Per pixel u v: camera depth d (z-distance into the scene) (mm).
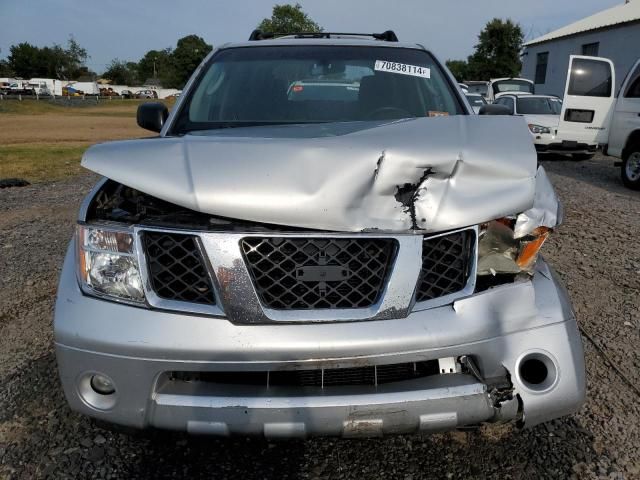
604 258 4816
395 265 1878
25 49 96812
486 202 1979
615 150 9055
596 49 23469
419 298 1931
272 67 3359
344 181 1889
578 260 4766
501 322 1939
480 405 1893
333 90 3223
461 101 3227
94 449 2350
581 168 11008
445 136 2143
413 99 3201
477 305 1937
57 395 2725
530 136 2250
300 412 1815
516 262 2082
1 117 33125
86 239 1997
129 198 2230
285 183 1878
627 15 23062
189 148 2045
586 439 2379
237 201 1841
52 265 4750
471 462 2254
